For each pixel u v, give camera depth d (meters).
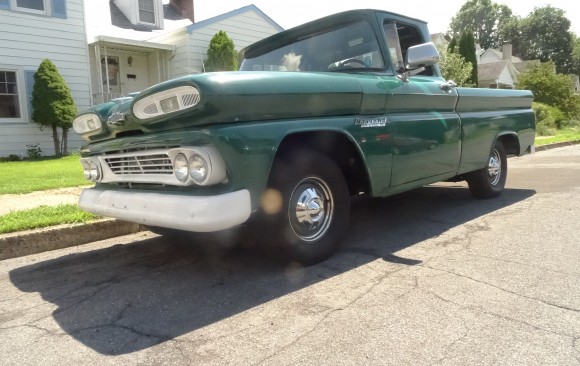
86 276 3.36
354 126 3.35
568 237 3.80
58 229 4.21
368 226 4.50
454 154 4.45
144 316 2.59
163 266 3.51
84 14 13.14
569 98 26.97
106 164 3.40
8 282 3.30
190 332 2.37
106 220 4.52
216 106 2.58
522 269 3.09
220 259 3.59
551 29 70.19
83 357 2.16
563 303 2.54
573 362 1.96
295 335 2.29
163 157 2.89
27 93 12.24
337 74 3.43
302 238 3.24
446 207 5.24
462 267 3.18
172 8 19.05
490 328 2.28
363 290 2.82
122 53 15.14
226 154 2.63
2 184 6.94
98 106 3.45
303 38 4.23
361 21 3.98
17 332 2.46
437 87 4.26
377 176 3.57
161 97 2.72
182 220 2.62
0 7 11.65
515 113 5.60
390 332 2.28
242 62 4.66
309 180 3.24
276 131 2.85
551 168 8.48
